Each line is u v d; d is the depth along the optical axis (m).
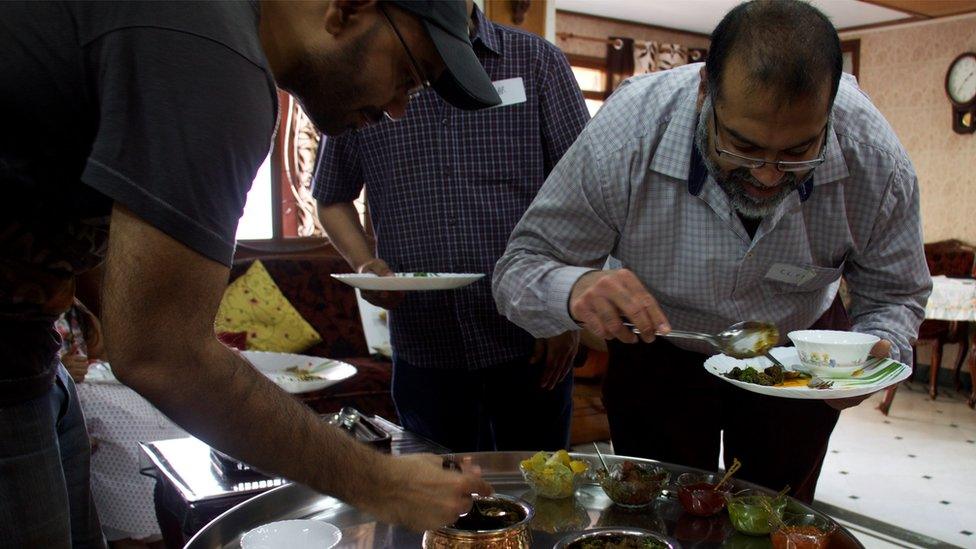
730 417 1.77
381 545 1.27
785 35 1.13
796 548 1.21
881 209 1.49
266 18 0.89
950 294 4.93
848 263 1.65
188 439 1.85
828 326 1.77
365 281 1.85
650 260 1.57
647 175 1.49
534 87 1.99
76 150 0.86
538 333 1.56
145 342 0.80
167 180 0.77
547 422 2.14
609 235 1.59
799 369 1.53
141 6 0.78
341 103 0.94
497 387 2.11
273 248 4.16
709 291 1.55
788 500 1.38
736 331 1.36
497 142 2.00
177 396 0.83
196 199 0.79
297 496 1.40
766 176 1.21
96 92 0.81
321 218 2.28
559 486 1.43
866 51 6.70
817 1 5.83
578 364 3.45
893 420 4.79
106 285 0.80
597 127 1.54
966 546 3.01
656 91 1.52
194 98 0.78
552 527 1.35
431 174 2.01
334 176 2.19
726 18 1.23
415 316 2.08
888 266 1.57
